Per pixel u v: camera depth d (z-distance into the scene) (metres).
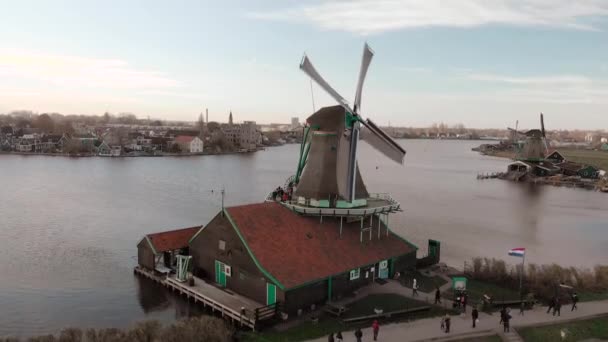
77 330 25.62
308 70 38.72
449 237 59.25
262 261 31.41
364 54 41.25
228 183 103.06
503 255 51.69
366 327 28.67
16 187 88.44
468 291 35.78
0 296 36.09
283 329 28.45
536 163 132.75
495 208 81.19
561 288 35.59
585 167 125.50
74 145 165.75
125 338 24.91
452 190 104.12
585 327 29.33
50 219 62.16
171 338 25.05
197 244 37.44
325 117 39.06
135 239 53.41
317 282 31.92
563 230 64.50
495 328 28.78
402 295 34.47
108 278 39.97
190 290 34.12
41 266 43.12
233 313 29.83
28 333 30.19
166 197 82.31
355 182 39.38
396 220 68.81
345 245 36.31
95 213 67.00
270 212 35.66
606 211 79.62
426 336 27.34
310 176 38.94
